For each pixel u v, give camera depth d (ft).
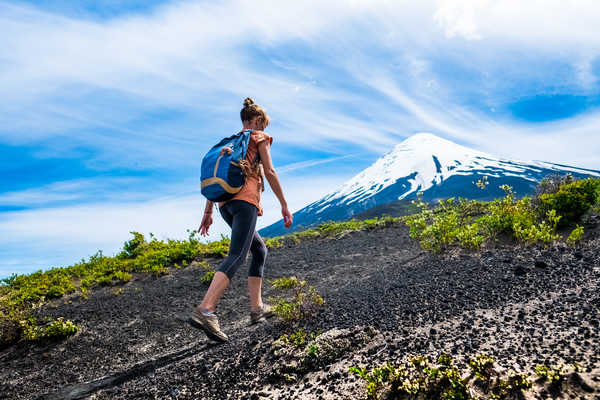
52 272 28.04
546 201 17.65
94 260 31.48
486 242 17.01
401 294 11.45
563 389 4.60
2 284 26.35
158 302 19.51
